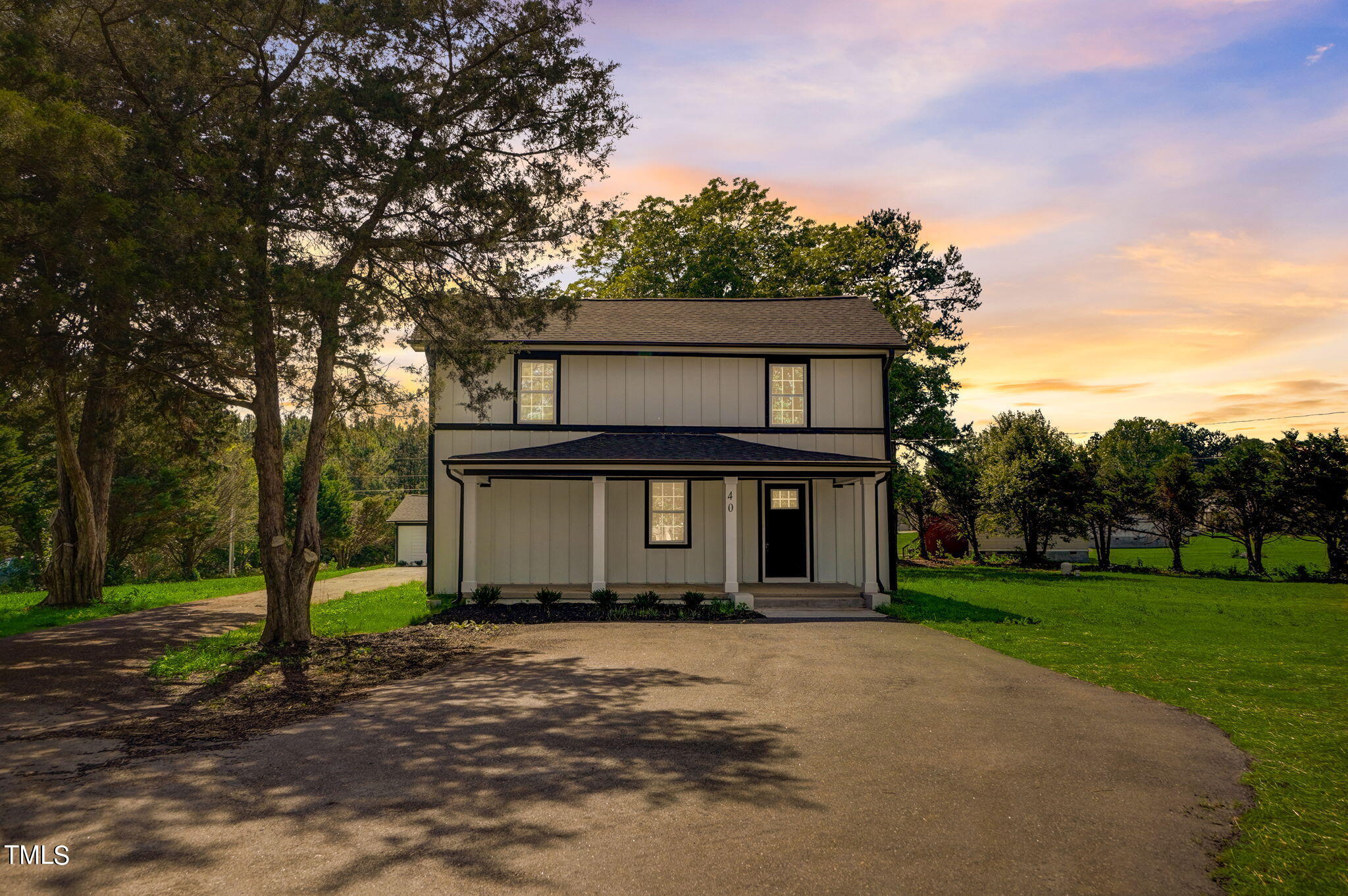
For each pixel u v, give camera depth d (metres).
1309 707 8.62
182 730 7.71
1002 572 31.28
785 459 17.67
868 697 9.04
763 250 35.62
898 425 35.34
